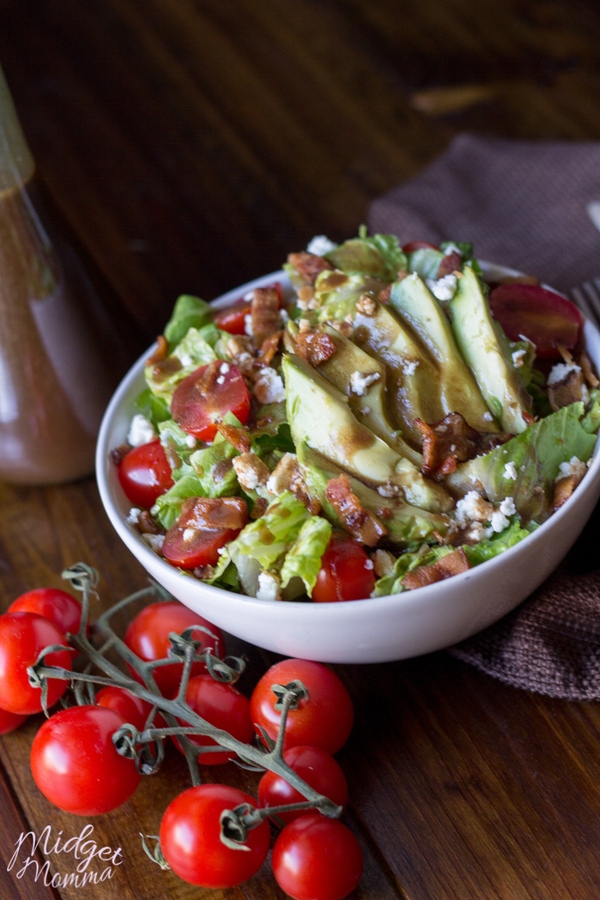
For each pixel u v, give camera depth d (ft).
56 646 1.82
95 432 2.26
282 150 3.00
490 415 1.87
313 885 1.70
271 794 1.77
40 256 2.13
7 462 2.24
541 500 1.83
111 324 2.28
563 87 3.12
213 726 1.83
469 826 1.79
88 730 1.79
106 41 3.52
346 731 1.85
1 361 2.14
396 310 1.91
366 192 2.83
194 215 2.82
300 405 1.82
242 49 3.41
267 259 2.68
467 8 3.45
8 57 3.51
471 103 3.10
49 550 2.19
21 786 1.91
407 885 1.76
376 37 3.40
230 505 1.84
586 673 1.86
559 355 1.99
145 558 1.84
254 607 1.75
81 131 3.16
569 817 1.78
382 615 1.74
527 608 1.90
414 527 1.79
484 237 2.61
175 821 1.72
